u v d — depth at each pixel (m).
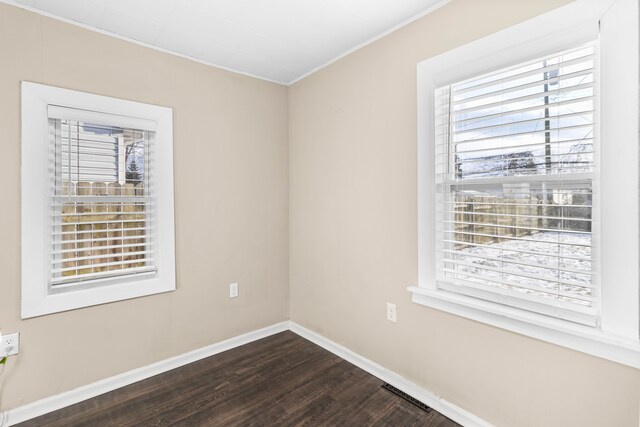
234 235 2.72
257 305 2.88
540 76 1.56
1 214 1.79
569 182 1.46
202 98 2.53
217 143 2.61
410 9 1.92
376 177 2.26
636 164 1.25
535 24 1.50
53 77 1.91
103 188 2.14
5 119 1.79
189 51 2.38
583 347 1.38
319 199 2.74
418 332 2.03
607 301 1.33
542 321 1.47
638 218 1.25
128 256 2.26
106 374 2.13
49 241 1.95
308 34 2.19
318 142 2.73
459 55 1.77
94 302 2.06
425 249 1.96
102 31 2.08
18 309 1.83
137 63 2.22
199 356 2.53
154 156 2.32
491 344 1.69
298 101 2.94
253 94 2.83
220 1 1.81
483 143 1.74
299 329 2.98
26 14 1.83
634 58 1.24
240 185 2.75
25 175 1.83
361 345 2.41
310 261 2.85
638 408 1.27
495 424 1.68
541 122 1.52
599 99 1.35
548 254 1.50
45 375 1.92
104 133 2.13
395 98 2.12
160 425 1.81
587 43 1.38
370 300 2.33
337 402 2.00
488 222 1.73
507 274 1.63
